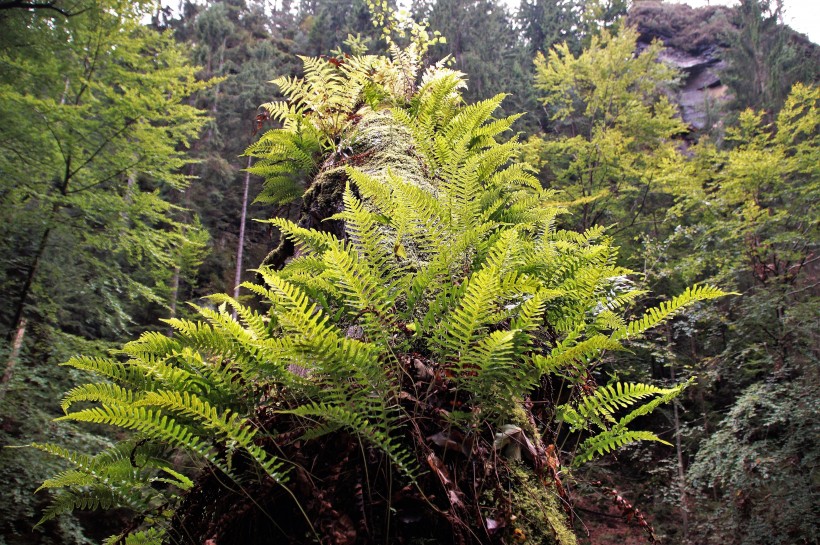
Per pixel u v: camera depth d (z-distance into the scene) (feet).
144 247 24.97
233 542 3.59
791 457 22.68
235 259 57.00
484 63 62.03
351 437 3.79
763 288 27.04
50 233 23.49
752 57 56.49
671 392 4.43
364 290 4.05
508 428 4.30
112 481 4.13
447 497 3.64
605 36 45.47
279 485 3.63
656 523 28.25
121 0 23.38
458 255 4.87
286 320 3.66
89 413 3.53
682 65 83.30
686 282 31.53
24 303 22.71
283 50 82.64
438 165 7.84
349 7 82.79
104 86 23.11
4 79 23.11
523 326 3.87
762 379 28.12
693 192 32.37
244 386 4.10
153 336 4.44
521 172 7.39
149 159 24.47
